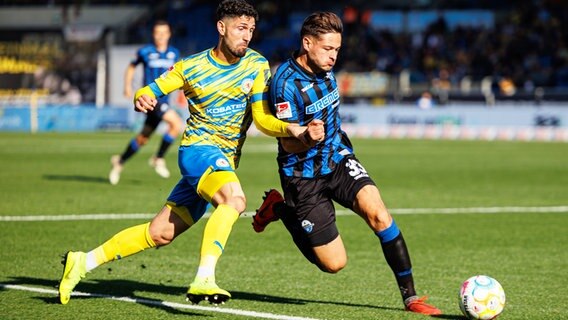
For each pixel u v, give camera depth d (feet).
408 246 92.79
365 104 376.48
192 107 61.98
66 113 388.98
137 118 385.70
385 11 435.53
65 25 443.32
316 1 444.96
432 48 414.41
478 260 84.07
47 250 86.84
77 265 60.75
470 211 123.44
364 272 77.20
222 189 57.88
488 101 352.49
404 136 359.25
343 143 62.34
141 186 153.99
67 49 426.92
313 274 75.92
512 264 81.87
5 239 93.61
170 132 157.38
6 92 430.61
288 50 428.97
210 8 451.94
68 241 92.68
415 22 432.25
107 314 58.49
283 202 61.82
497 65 395.14
